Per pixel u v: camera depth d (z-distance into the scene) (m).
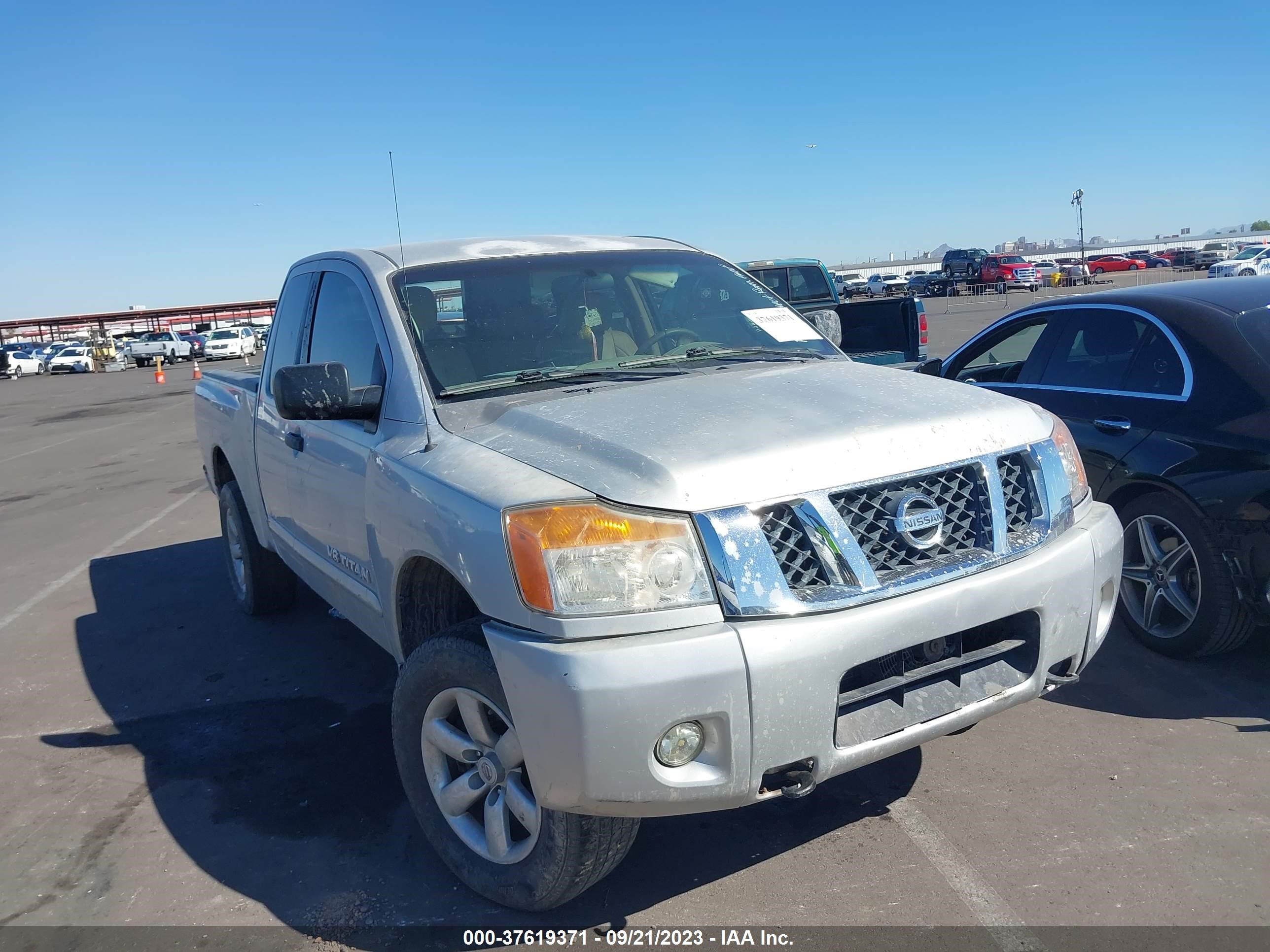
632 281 3.83
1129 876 2.76
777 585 2.32
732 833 3.12
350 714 4.23
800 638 2.28
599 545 2.29
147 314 76.06
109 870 3.12
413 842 3.18
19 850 3.28
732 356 3.63
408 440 3.05
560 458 2.55
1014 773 3.37
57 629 5.74
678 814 2.29
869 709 2.46
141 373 42.22
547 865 2.54
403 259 3.70
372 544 3.13
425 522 2.69
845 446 2.53
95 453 14.32
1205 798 3.13
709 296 3.96
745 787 2.29
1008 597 2.56
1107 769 3.35
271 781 3.67
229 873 3.07
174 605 6.03
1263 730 3.57
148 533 8.31
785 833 3.10
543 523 2.33
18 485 11.77
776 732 2.28
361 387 3.54
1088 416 4.50
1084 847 2.91
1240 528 3.77
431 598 3.03
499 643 2.36
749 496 2.38
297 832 3.29
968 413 2.78
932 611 2.43
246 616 5.68
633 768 2.21
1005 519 2.67
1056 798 3.19
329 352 3.92
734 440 2.51
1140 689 3.96
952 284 49.72
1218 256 56.81
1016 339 5.62
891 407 2.77
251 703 4.42
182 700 4.51
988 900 2.69
